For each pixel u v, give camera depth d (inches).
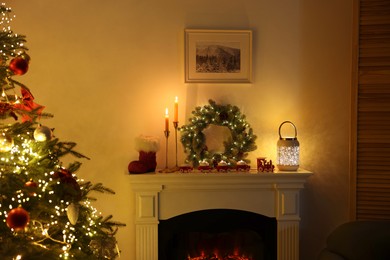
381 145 134.3
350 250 106.3
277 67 144.5
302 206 145.7
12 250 85.6
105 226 110.1
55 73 139.6
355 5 133.8
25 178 93.2
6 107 95.3
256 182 134.0
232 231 138.3
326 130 144.8
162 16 141.6
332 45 144.2
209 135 141.8
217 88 143.3
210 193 134.9
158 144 133.9
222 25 143.0
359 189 136.3
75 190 98.0
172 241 137.2
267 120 144.8
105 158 141.7
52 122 139.9
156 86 142.3
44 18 138.8
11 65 90.2
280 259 136.6
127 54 141.3
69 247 97.8
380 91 133.6
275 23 144.1
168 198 134.0
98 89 140.9
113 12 140.6
